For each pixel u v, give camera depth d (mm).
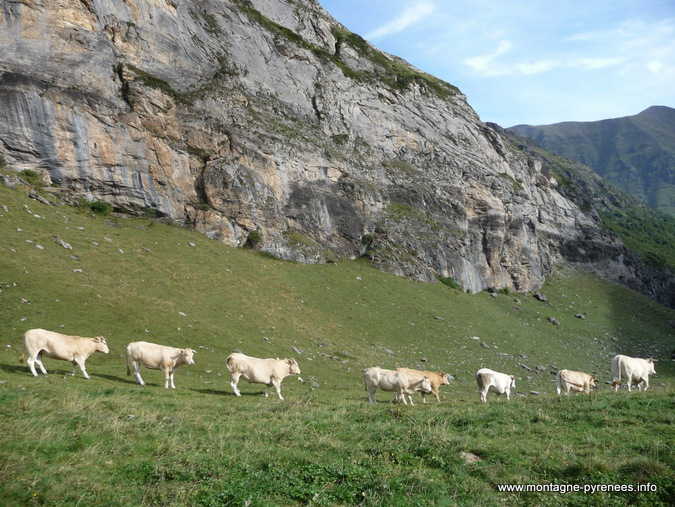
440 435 13383
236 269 54500
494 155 116375
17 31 54594
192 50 72312
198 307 43125
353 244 74438
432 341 53906
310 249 67875
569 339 74188
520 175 124375
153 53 66625
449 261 79938
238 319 43625
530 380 48156
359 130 91188
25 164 52969
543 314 85125
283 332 44156
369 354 45125
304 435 13758
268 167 69062
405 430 14195
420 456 12336
